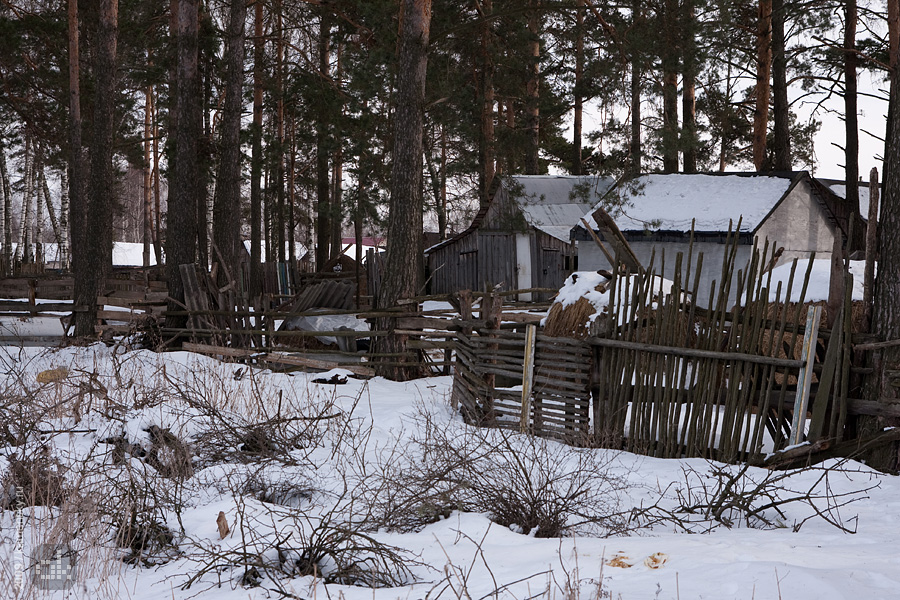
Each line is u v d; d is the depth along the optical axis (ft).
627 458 25.22
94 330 52.42
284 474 21.76
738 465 23.90
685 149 60.23
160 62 85.92
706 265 66.90
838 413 24.16
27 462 20.35
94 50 84.79
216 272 48.93
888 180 24.90
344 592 13.44
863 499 20.49
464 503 19.10
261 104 88.94
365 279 63.16
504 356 29.48
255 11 88.02
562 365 27.73
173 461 22.40
